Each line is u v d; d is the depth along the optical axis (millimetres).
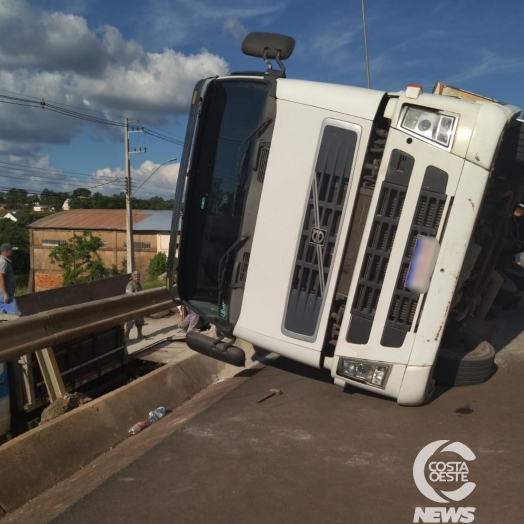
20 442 4496
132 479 4312
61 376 6250
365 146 5066
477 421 5113
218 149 5758
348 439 4820
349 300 5160
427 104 4883
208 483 4180
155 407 6129
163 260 38469
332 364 5297
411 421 5152
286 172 5340
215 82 5820
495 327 8484
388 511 3664
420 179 4887
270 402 5910
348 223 5137
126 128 32625
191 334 6512
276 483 4121
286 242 5355
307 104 5273
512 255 9508
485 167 4770
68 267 39281
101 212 46062
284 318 5395
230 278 5648
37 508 4070
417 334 5016
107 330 7402
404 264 4984
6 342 5340
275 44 5586
